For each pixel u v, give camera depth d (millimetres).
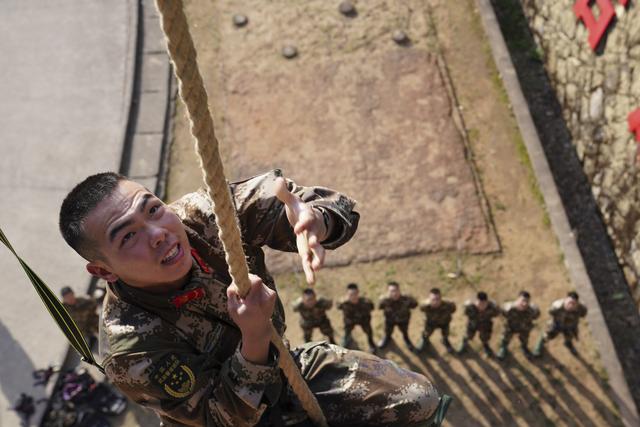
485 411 12352
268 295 2811
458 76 15945
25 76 16094
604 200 14227
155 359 3012
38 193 14555
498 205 14312
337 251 13836
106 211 2900
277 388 3107
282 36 16594
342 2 17000
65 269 13641
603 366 12648
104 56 16375
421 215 14195
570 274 13492
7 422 12156
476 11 16844
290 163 14922
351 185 14578
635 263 13359
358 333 13234
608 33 13609
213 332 3172
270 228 3217
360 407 3439
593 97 14305
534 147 14828
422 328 13211
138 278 2982
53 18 16922
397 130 15219
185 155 15352
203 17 16984
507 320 12258
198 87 2170
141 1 17266
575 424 12180
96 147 15164
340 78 15938
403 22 16734
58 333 12961
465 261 13719
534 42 16641
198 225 3229
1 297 13297
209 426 3102
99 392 12328
